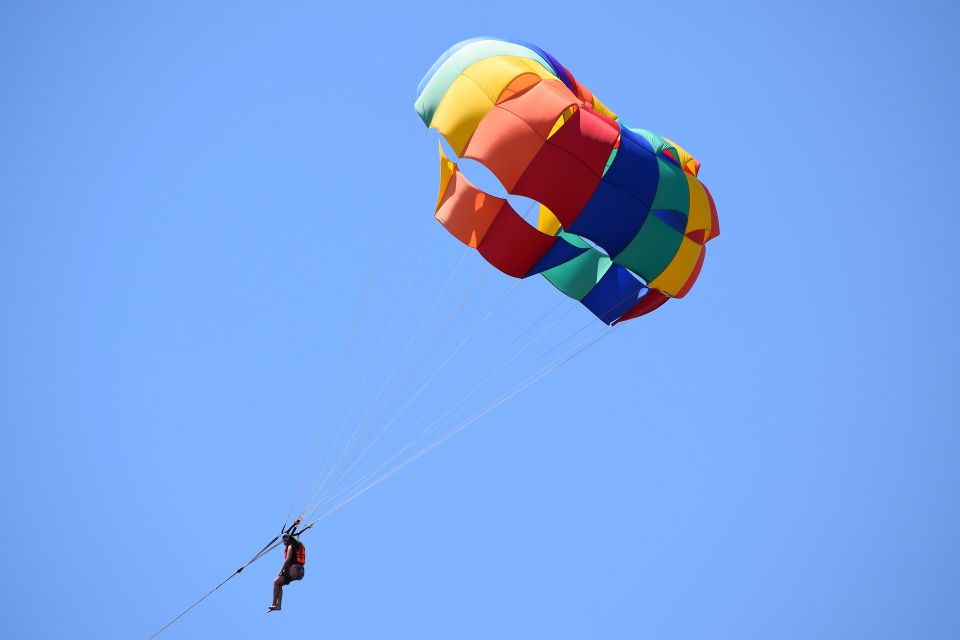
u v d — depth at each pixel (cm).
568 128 4809
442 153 5259
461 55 5088
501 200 5153
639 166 4934
